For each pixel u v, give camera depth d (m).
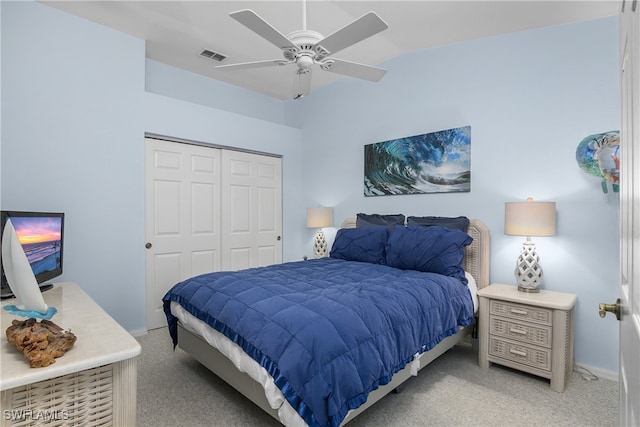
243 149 4.16
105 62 3.04
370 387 1.57
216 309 2.00
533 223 2.41
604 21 2.46
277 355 1.54
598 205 2.47
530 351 2.35
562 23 2.63
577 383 2.34
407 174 3.54
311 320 1.62
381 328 1.75
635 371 0.71
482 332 2.59
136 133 3.24
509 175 2.88
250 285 2.17
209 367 2.19
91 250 2.98
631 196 0.77
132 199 3.21
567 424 1.87
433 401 2.09
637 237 0.68
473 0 2.49
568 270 2.59
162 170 3.52
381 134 3.80
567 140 2.60
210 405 2.04
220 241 4.00
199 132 3.71
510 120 2.88
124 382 1.17
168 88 3.87
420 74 3.45
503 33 2.91
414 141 3.48
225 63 3.79
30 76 2.66
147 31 3.12
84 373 1.10
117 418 1.16
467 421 1.89
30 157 2.67
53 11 2.76
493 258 2.97
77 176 2.89
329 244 4.34
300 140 4.75
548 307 2.27
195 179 3.79
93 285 2.99
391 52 3.51
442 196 3.30
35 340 1.04
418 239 2.89
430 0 2.50
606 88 2.45
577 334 2.55
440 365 2.63
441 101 3.30
